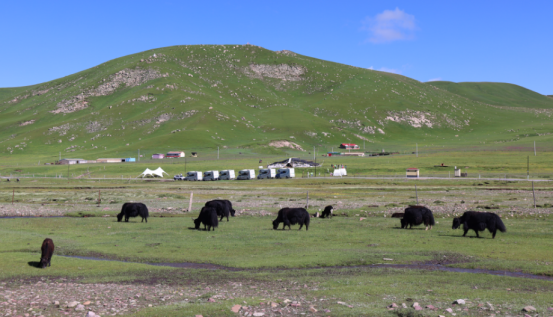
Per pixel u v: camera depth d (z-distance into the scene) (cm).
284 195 6462
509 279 1495
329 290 1366
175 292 1367
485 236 2486
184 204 5000
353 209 4141
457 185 8381
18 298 1287
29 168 17950
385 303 1210
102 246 2284
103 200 5584
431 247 2152
